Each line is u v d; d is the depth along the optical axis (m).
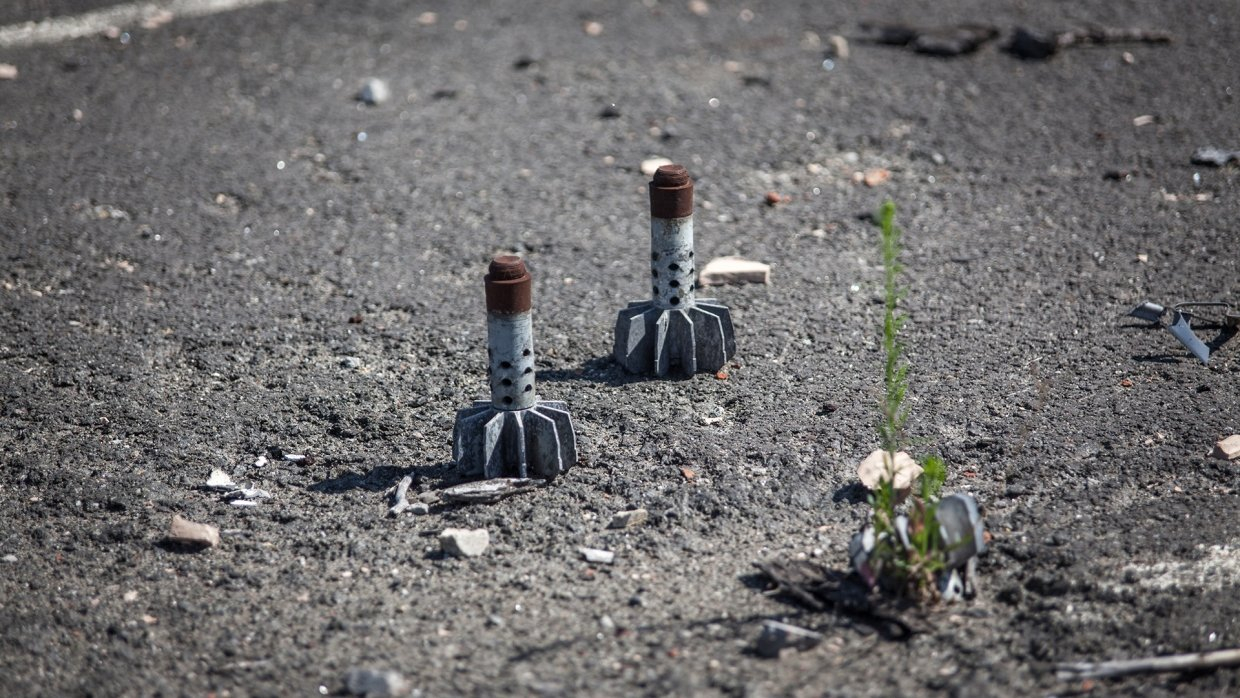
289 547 6.05
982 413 7.12
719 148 11.25
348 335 8.25
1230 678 4.88
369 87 12.12
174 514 6.32
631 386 7.54
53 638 5.38
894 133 11.44
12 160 10.76
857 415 7.14
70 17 14.17
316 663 5.19
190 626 5.46
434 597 5.63
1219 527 5.93
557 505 6.34
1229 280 8.60
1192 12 13.97
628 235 9.77
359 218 10.01
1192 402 7.12
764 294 8.77
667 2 14.80
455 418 6.73
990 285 8.77
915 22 13.96
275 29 13.92
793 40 13.66
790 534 6.09
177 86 12.41
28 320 8.36
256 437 7.04
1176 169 10.45
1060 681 4.94
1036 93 12.15
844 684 4.96
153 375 7.73
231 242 9.56
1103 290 8.60
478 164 10.98
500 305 6.23
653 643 5.25
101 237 9.55
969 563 5.52
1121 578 5.56
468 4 14.76
